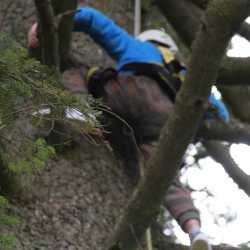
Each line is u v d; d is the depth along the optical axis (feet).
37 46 23.29
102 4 28.89
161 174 19.84
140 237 20.65
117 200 23.38
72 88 24.40
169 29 31.14
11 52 16.97
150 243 21.61
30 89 16.67
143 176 20.16
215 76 19.11
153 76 24.71
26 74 16.75
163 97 24.44
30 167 18.38
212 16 18.65
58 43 22.76
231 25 18.60
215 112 25.75
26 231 21.25
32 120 17.20
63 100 16.90
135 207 20.29
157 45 26.03
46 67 17.39
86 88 24.61
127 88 24.21
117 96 24.12
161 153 19.72
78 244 21.65
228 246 23.86
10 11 26.53
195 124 19.45
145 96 24.16
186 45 28.99
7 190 21.54
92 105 17.76
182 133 19.51
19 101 16.84
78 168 23.44
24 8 26.63
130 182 24.18
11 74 16.51
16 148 19.08
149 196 20.11
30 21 26.37
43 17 21.74
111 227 22.54
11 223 18.88
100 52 26.78
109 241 20.81
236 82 24.02
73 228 21.97
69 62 25.16
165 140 19.65
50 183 22.66
